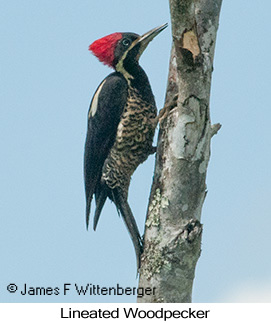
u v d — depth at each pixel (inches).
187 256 429.4
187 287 431.2
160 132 456.4
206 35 437.1
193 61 397.4
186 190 431.2
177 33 382.9
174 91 461.7
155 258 433.7
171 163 435.8
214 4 443.8
